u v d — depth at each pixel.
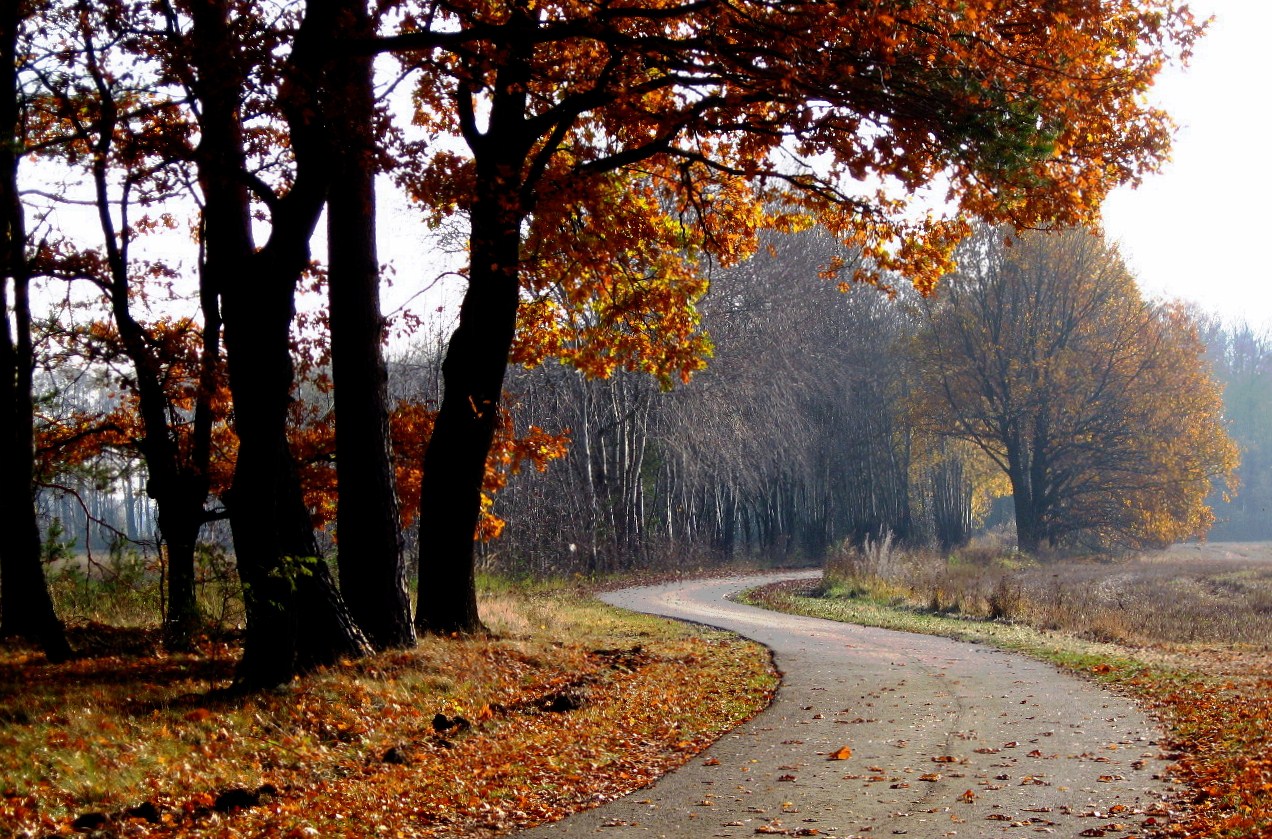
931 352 59.47
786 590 41.12
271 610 12.77
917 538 71.38
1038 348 56.22
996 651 21.12
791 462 60.16
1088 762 10.29
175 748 10.27
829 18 12.84
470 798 9.34
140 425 19.23
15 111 13.80
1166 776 9.54
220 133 12.98
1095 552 60.88
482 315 18.31
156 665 14.48
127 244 16.45
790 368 52.94
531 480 46.03
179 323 19.41
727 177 20.05
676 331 21.44
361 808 8.92
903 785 9.53
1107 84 15.45
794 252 52.88
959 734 12.02
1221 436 56.53
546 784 9.97
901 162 14.31
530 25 13.79
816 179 17.64
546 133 19.69
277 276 12.73
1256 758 9.73
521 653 16.97
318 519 21.16
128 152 14.11
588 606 32.06
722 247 20.77
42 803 8.44
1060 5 14.12
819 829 8.11
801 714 13.75
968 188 15.54
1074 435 56.66
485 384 18.44
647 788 9.88
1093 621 25.48
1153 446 55.25
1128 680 16.19
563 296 26.50
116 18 13.11
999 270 57.16
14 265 14.94
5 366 15.25
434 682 14.02
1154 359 55.50
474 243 17.70
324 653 14.29
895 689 15.78
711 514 64.88
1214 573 42.09
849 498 70.44
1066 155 16.08
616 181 19.61
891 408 70.25
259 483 12.75
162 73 13.05
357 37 13.00
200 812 8.73
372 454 15.95
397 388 41.62
